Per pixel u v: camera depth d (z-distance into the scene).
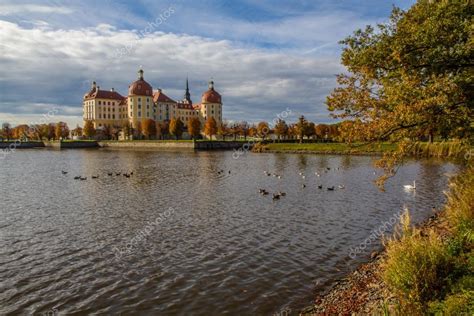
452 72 13.31
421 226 22.33
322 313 12.70
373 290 13.47
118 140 173.25
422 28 12.91
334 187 41.34
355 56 14.44
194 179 49.78
